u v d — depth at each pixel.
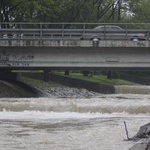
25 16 94.62
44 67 73.81
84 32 72.12
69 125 43.97
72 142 35.41
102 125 43.78
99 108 54.53
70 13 107.75
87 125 43.88
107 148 33.22
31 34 72.44
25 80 98.00
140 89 106.56
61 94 88.19
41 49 72.00
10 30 72.31
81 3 106.56
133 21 115.19
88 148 33.28
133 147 32.59
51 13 99.06
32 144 34.62
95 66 71.50
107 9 113.31
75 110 54.75
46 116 51.38
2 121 46.94
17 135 38.31
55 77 110.06
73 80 105.12
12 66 72.44
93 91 99.31
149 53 71.06
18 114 52.66
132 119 48.41
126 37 72.19
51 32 72.69
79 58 71.62
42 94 83.31
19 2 89.69
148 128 36.50
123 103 58.06
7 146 33.81
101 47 70.81
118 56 71.25
